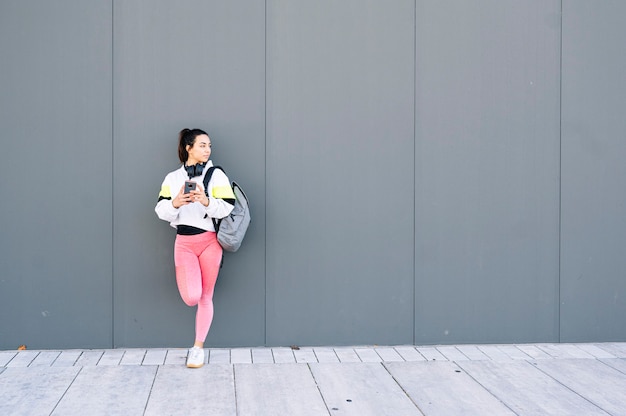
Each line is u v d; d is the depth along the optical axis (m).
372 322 5.51
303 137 5.39
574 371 4.93
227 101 5.32
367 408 4.20
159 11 5.25
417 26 5.46
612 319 5.68
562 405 4.27
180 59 5.28
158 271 5.32
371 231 5.47
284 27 5.36
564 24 5.60
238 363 5.03
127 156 5.26
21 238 5.20
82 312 5.28
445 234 5.54
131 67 5.24
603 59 5.64
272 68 5.35
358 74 5.43
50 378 4.66
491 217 5.57
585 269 5.65
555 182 5.61
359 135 5.44
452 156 5.52
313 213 5.43
